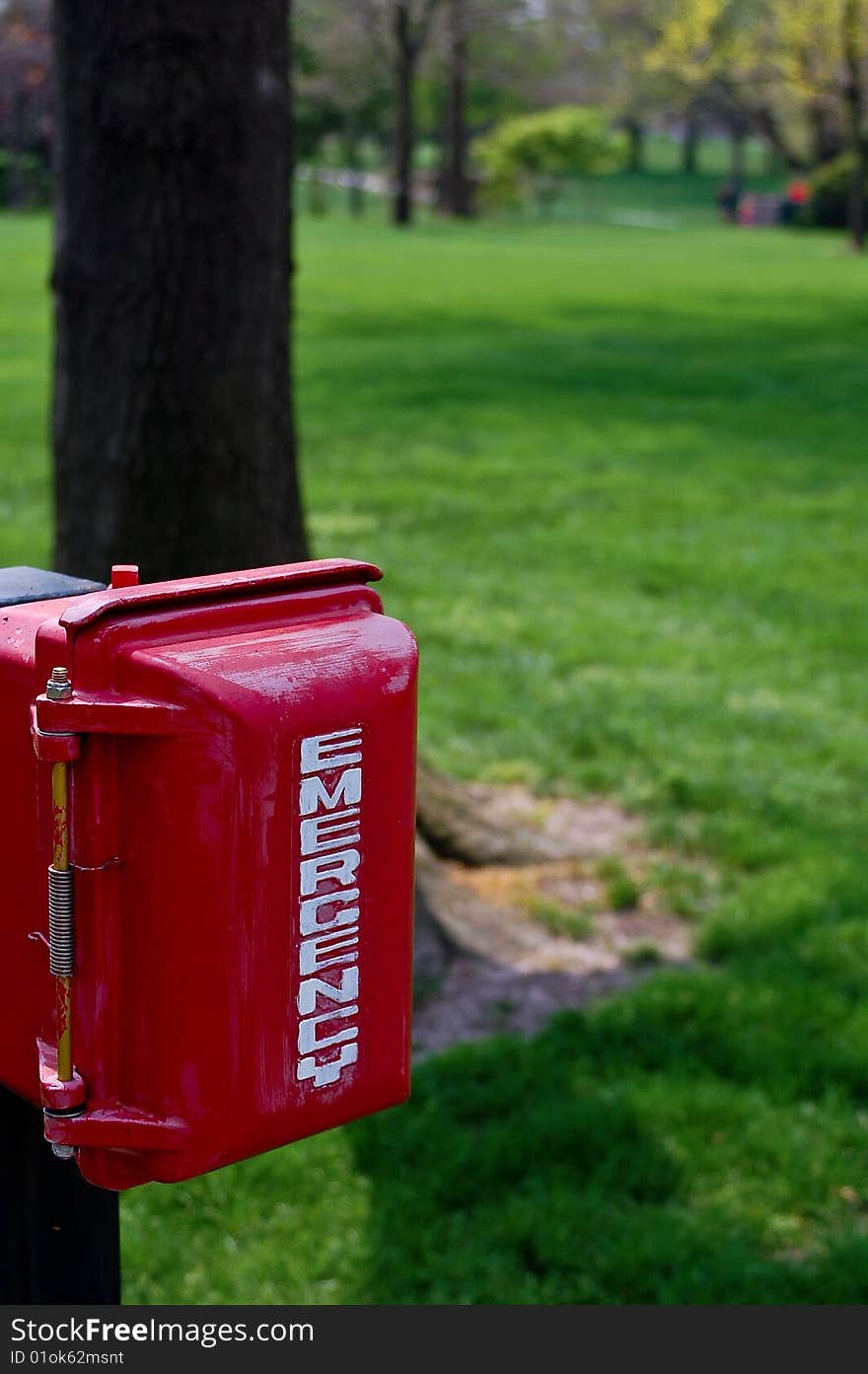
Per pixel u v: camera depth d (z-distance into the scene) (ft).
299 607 6.19
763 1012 16.21
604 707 26.45
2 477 43.42
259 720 5.73
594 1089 14.92
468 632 30.76
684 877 19.89
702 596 33.94
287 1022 6.06
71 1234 7.53
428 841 19.85
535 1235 12.84
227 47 14.64
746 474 46.32
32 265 102.68
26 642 6.23
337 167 264.11
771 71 161.89
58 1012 5.84
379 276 104.22
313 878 6.00
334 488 43.83
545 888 19.66
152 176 14.87
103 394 15.48
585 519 40.81
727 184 300.40
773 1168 13.83
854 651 30.09
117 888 5.88
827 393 60.44
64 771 5.70
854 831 21.47
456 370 65.41
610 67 237.86
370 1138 14.06
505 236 158.81
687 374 64.85
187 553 15.65
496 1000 16.78
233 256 15.20
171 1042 5.88
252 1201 13.28
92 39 14.65
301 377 63.31
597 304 90.38
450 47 199.11
